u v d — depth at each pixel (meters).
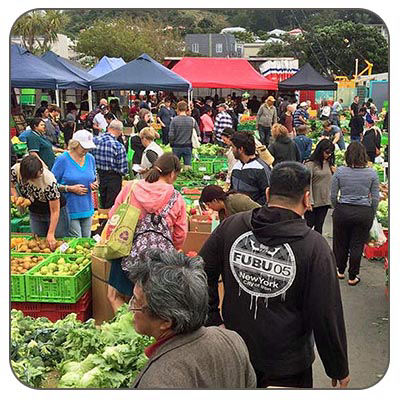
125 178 10.91
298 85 20.17
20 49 13.43
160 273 2.32
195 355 2.34
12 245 5.92
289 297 2.99
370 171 6.75
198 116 20.58
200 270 2.40
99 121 16.64
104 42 39.44
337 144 16.09
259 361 3.04
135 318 2.39
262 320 3.02
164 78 14.20
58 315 5.14
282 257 2.98
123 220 4.78
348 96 33.78
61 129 18.47
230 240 3.12
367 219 6.80
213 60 20.41
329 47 44.31
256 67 35.28
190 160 13.16
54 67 15.06
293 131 18.27
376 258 8.22
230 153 9.09
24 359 3.62
